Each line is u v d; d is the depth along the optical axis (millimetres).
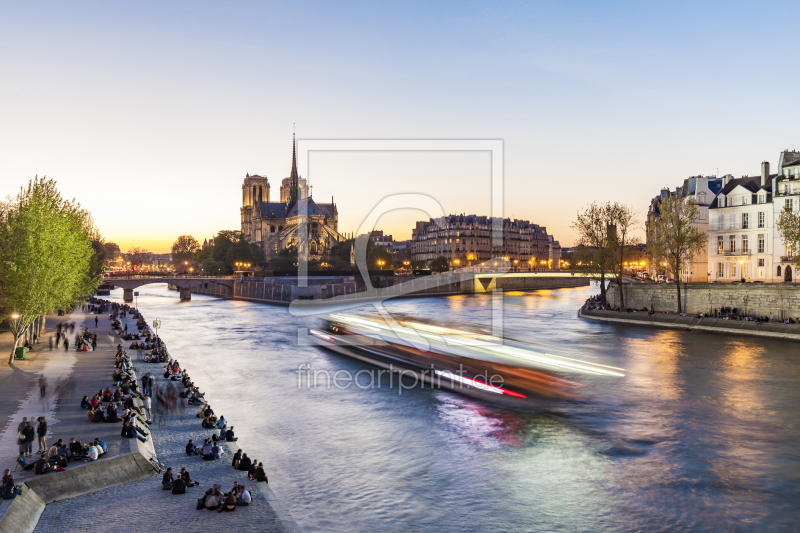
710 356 65562
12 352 56562
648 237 106375
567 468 34469
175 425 41188
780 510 28891
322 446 38219
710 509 29141
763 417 43125
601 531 27219
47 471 28734
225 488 30156
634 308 109062
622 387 52781
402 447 37969
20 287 56719
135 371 58781
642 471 33875
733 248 112125
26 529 24516
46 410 39281
